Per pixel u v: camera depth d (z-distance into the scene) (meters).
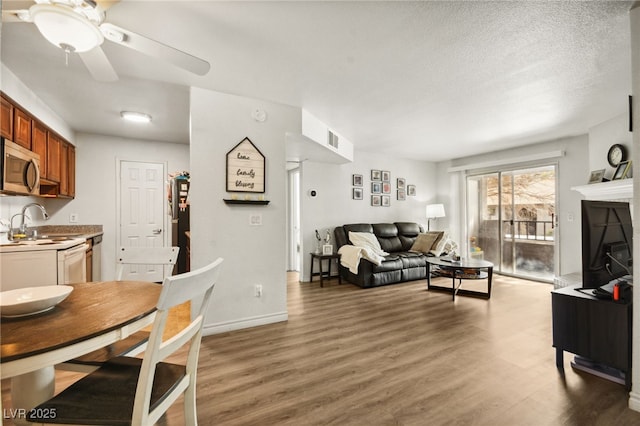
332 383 1.97
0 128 2.24
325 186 5.26
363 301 3.83
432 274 5.16
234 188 2.85
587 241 1.94
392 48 2.09
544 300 3.85
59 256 2.56
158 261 2.11
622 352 1.88
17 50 2.05
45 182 3.11
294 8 1.67
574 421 1.61
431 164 6.55
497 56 2.21
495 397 1.82
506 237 5.44
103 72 1.76
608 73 2.48
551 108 3.28
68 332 1.06
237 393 1.86
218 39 1.97
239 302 2.88
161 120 3.60
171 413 1.67
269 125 3.04
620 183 3.19
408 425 1.58
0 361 0.88
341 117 3.57
